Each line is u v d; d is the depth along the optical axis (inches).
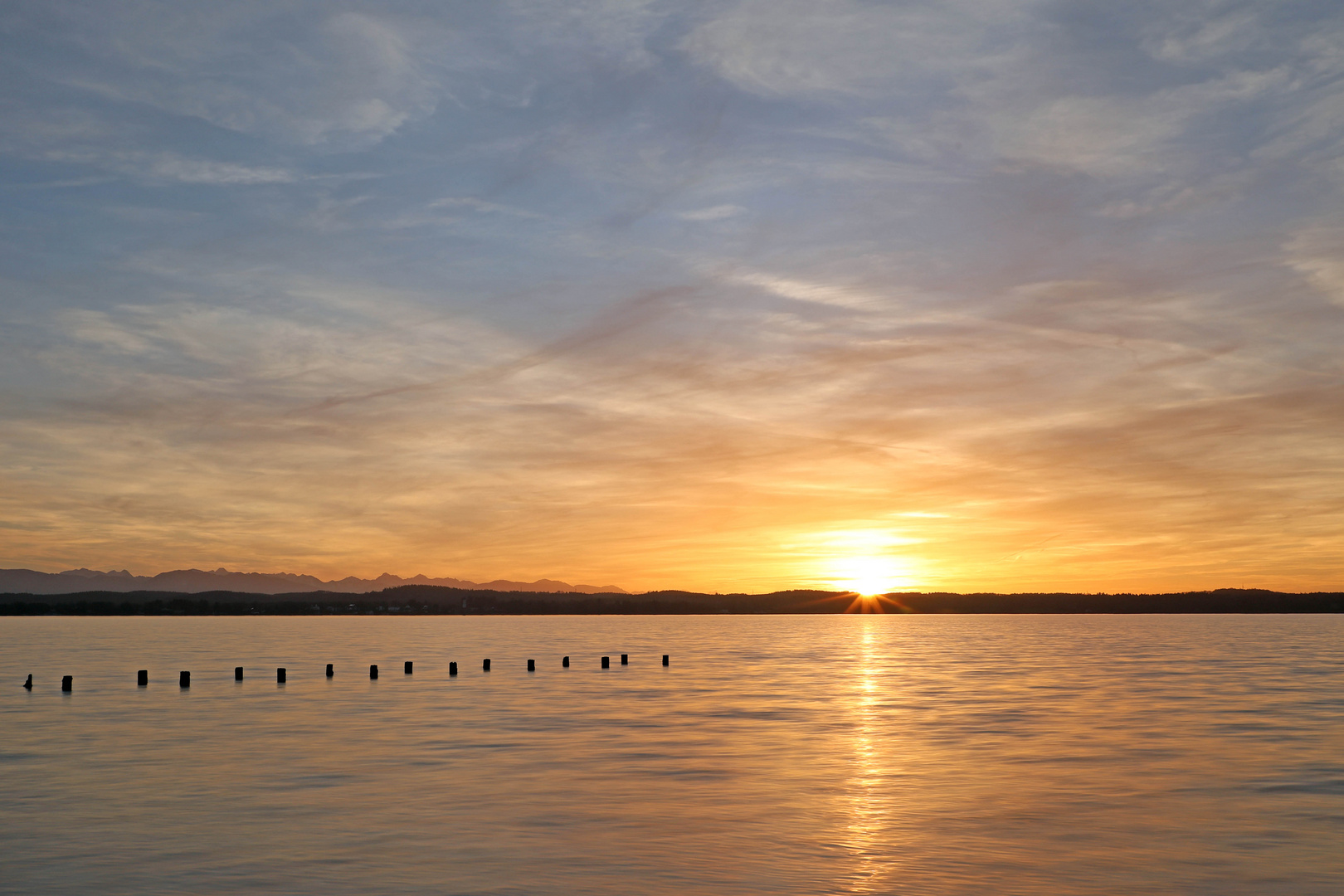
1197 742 1248.8
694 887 652.7
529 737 1298.0
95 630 6560.0
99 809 869.2
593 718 1505.9
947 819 835.4
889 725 1409.9
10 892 644.7
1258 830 799.1
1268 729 1363.2
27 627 7145.7
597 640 5032.0
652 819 835.4
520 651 3678.6
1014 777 1013.2
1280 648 3914.9
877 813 856.9
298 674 2442.2
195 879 670.5
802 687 2058.3
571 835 781.3
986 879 673.0
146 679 2068.2
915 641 4798.2
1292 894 645.3
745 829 801.6
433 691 1959.9
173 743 1247.5
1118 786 971.3
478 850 738.2
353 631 6697.8
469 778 1007.6
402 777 1012.5
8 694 1898.4
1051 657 3260.3
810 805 888.3
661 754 1157.7
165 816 841.5
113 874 679.7
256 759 1122.0
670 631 7012.8
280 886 653.3
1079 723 1428.4
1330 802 898.7
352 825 813.9
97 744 1235.2
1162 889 651.5
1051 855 729.6
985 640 5017.2
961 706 1665.8
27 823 819.4
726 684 2146.9
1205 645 4183.1
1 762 1106.7
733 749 1193.4
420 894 639.1
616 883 660.7
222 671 2503.7
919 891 645.9
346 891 643.5
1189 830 799.1
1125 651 3659.0
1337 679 2265.0
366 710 1609.3
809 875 678.5
